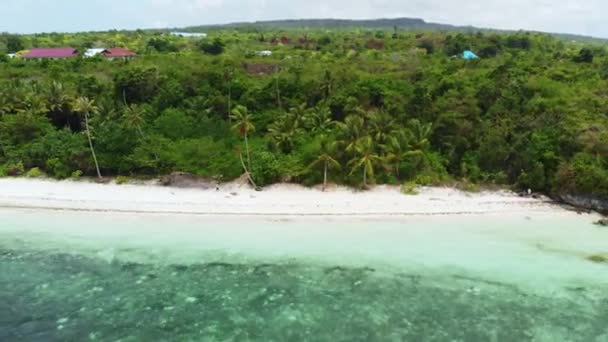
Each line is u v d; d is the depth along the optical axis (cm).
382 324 3231
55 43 14088
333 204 5575
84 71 9212
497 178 6325
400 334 3122
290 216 5222
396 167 6250
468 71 8625
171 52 11425
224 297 3556
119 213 5203
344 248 4419
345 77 8188
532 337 3103
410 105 7306
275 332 3133
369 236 4706
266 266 4050
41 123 7062
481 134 6750
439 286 3734
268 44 13662
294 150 6606
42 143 6638
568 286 3744
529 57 10175
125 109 7138
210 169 6322
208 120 7300
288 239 4606
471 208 5556
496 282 3797
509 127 6706
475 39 12319
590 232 4906
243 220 5088
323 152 6050
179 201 5581
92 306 3409
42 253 4209
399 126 6762
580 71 8419
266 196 5809
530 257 4256
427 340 3058
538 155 6150
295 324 3225
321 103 7581
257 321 3256
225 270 3969
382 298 3562
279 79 8112
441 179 6334
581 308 3438
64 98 7356
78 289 3631
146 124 7200
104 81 8519
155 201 5562
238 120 6794
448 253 4325
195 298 3538
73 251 4259
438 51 11875
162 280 3784
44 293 3566
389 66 9350
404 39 13625
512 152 6412
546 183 6006
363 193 5950
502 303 3497
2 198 5531
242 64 9281
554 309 3425
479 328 3194
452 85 7762
